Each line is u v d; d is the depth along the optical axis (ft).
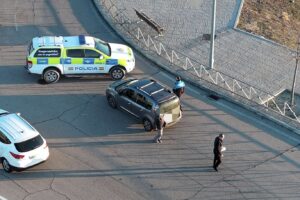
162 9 371.97
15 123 217.97
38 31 328.08
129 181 213.66
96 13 355.77
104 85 278.46
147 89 244.63
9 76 281.74
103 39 322.75
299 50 340.39
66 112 255.91
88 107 260.21
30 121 247.91
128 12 360.07
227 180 216.74
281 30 381.40
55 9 357.61
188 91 278.46
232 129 249.55
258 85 306.35
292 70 324.60
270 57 335.47
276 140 243.19
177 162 226.17
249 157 231.09
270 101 292.81
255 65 325.62
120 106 254.06
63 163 222.28
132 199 203.72
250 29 367.66
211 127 250.37
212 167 223.92
